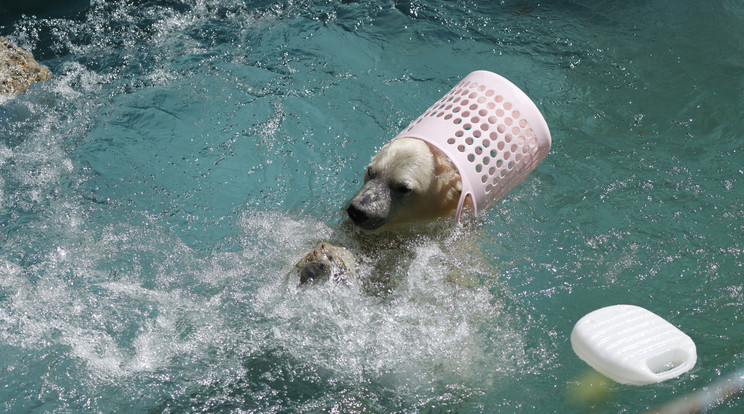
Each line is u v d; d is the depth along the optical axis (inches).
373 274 202.8
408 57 317.1
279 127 273.7
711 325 189.5
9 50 316.2
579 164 253.0
